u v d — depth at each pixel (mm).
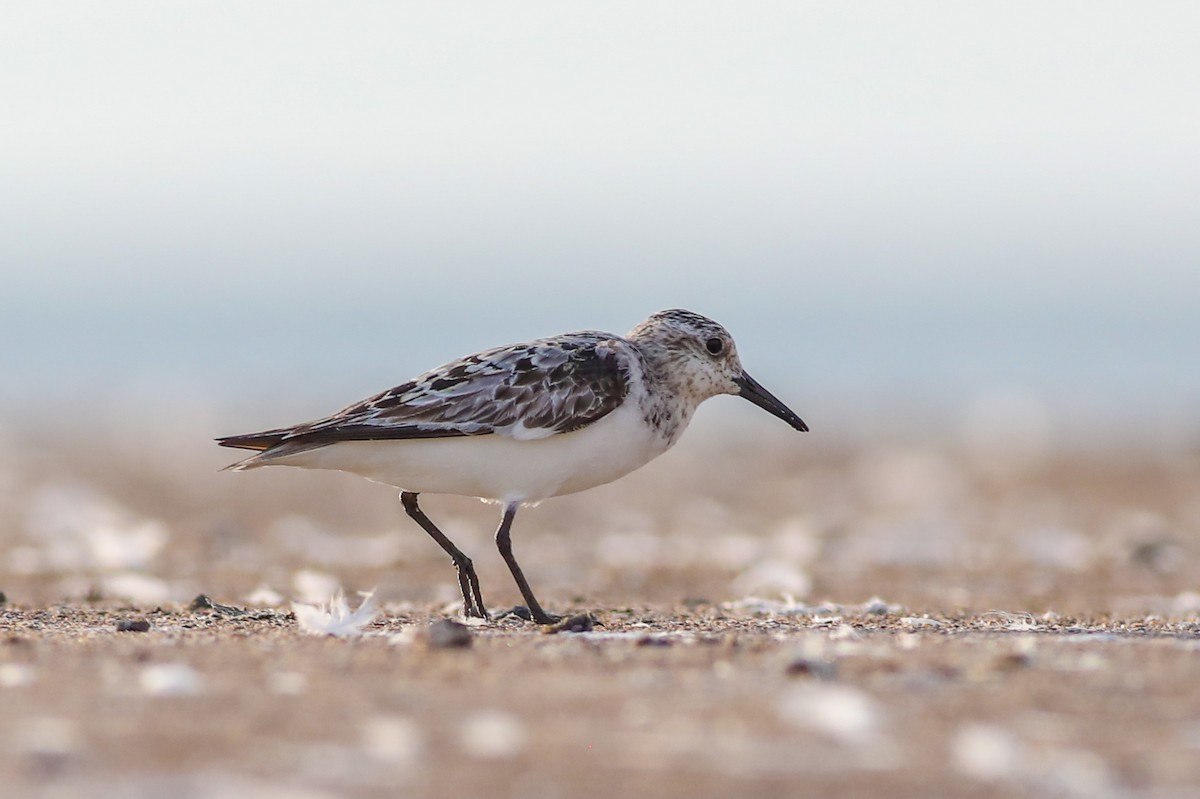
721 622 12977
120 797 6473
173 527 27562
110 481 36656
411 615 13812
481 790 6711
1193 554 23234
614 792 6723
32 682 8805
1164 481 38281
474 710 8133
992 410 59969
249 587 17703
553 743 7457
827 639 11141
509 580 19375
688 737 7598
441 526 28531
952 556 23375
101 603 14758
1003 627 12562
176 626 12102
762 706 8250
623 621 13047
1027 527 28500
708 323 13883
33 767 6883
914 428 53000
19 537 25203
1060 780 6938
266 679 8969
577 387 12773
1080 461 42812
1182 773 7055
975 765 7137
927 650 10273
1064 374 79438
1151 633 11938
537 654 10023
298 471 39344
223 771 6902
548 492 12930
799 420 14016
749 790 6785
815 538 26141
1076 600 16719
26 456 42125
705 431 51094
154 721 7805
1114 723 7980
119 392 66375
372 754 7207
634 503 33656
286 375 70812
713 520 30531
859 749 7398
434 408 12539
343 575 19844
